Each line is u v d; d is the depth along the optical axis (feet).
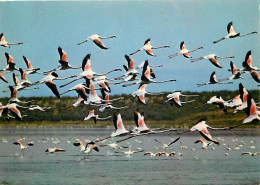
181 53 121.90
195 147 194.59
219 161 145.89
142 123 100.68
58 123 263.70
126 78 118.62
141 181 112.06
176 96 114.21
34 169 128.67
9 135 255.29
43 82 101.24
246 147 194.08
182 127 232.53
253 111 79.87
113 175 119.55
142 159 149.48
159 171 126.00
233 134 273.75
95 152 169.78
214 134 275.39
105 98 124.88
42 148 184.65
